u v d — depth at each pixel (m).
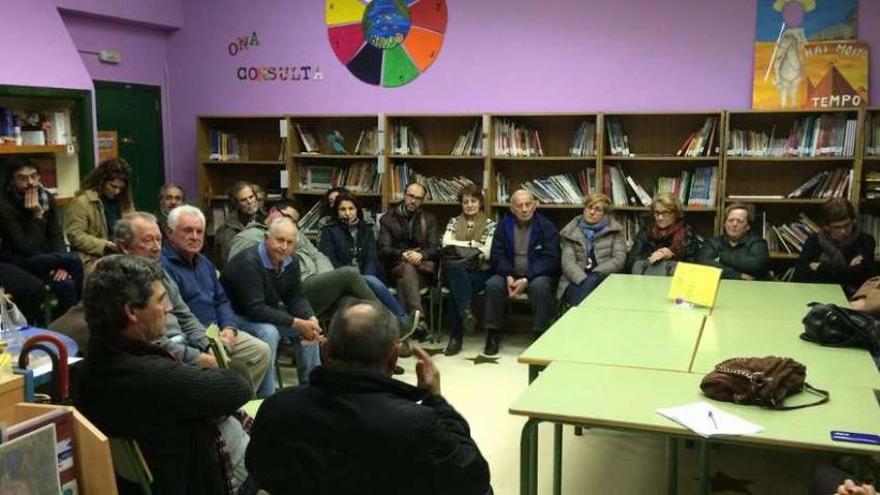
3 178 4.95
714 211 5.54
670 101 5.55
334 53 6.27
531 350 2.87
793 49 5.23
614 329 3.21
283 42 6.39
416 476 1.64
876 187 5.05
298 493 1.69
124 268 2.07
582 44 5.67
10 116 4.86
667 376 2.54
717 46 5.39
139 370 2.04
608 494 3.09
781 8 5.23
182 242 3.57
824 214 4.72
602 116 5.50
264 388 3.71
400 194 6.06
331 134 6.21
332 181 6.22
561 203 5.72
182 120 6.72
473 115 5.78
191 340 3.34
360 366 1.74
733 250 4.89
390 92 6.17
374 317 1.76
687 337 3.07
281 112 6.48
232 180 6.65
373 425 1.63
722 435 2.03
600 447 3.57
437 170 6.14
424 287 5.41
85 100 5.37
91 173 4.92
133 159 6.38
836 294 4.01
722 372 2.33
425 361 1.89
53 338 2.15
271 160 6.50
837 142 5.11
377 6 6.10
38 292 4.30
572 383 2.46
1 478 1.58
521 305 5.82
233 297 3.96
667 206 5.03
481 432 3.75
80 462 1.83
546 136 5.87
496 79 5.90
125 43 6.24
